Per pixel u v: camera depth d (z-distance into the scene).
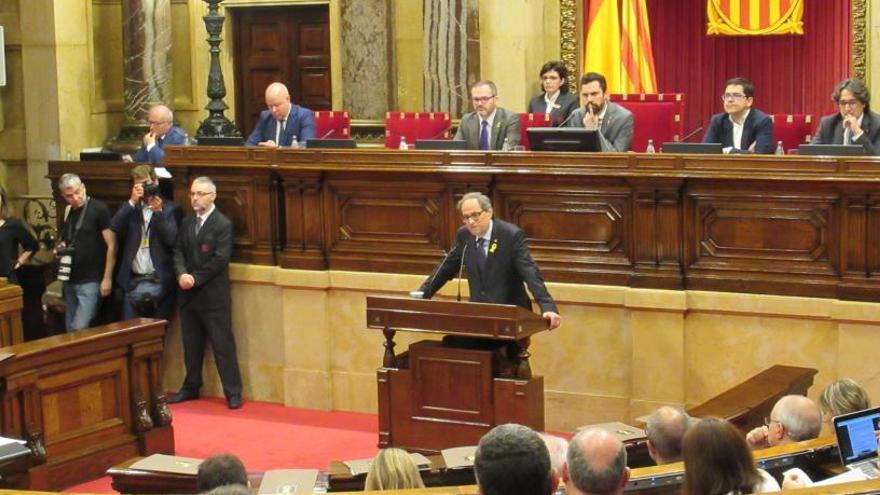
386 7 14.56
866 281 9.27
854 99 9.86
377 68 14.66
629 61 13.64
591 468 4.79
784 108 14.38
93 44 15.45
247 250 11.35
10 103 15.19
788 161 9.38
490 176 10.23
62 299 12.61
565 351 10.23
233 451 10.10
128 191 12.11
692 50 14.72
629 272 9.96
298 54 15.51
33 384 9.01
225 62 15.70
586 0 14.15
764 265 9.61
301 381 11.18
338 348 11.06
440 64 14.10
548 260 10.20
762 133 10.45
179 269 11.38
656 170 9.74
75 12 15.11
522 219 10.27
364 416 10.96
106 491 9.24
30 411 9.00
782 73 14.36
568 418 10.27
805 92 14.25
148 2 15.16
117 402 9.76
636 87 13.66
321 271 10.97
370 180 10.70
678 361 9.87
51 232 14.75
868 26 13.17
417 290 9.60
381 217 10.77
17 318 10.47
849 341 9.36
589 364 10.16
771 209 9.53
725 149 10.15
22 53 15.02
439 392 9.26
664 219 9.81
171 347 11.76
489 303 9.26
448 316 8.99
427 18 14.11
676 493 5.45
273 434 10.53
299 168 10.91
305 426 10.73
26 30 14.95
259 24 15.65
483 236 9.30
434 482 6.93
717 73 14.64
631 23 13.66
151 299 11.52
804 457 5.96
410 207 10.65
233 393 11.31
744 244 9.66
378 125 14.70
